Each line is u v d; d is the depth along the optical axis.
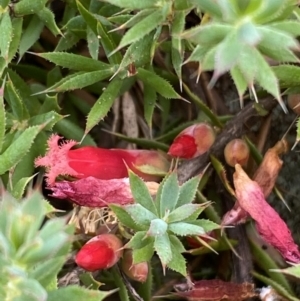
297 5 0.11
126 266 0.11
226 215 0.11
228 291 0.12
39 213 0.09
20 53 0.12
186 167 0.12
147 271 0.11
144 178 0.12
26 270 0.09
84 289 0.09
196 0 0.09
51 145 0.11
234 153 0.12
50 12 0.12
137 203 0.10
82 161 0.11
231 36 0.09
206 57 0.09
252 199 0.11
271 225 0.11
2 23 0.12
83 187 0.11
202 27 0.09
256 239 0.12
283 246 0.11
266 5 0.09
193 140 0.12
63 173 0.11
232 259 0.12
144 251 0.10
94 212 0.12
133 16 0.11
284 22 0.10
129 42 0.11
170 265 0.10
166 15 0.11
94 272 0.12
